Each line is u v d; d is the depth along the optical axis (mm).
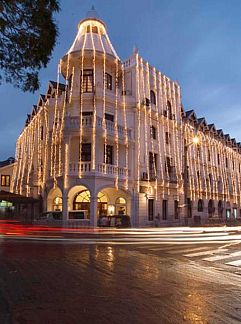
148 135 30891
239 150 53250
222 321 4781
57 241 16375
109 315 5012
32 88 7676
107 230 22828
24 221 28469
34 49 7164
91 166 25859
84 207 27969
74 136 26953
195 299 5969
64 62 29703
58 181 26938
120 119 29688
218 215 42531
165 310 5293
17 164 43469
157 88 33188
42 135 33312
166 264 9953
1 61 7305
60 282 7168
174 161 33969
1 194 28562
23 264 9453
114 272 8461
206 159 41812
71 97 28391
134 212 28359
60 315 4977
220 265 9969
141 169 29578
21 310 5203
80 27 31922
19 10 6832
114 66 30469
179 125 35719
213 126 45625
